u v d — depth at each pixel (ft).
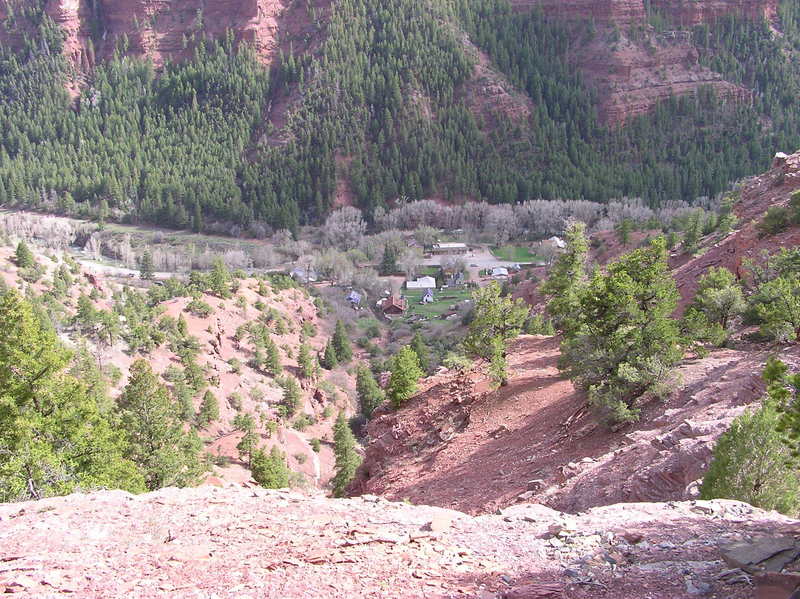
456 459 126.00
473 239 608.19
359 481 151.64
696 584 38.96
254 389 316.60
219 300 387.96
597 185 639.35
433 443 140.87
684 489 72.69
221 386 302.45
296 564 43.78
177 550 46.44
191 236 648.79
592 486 83.66
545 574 42.01
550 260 520.01
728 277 148.66
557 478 93.91
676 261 256.32
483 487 107.76
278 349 371.76
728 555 41.63
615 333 109.19
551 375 149.38
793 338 115.96
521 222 611.06
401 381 163.22
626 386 107.86
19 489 80.02
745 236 198.39
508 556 45.29
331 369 378.12
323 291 508.94
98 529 50.80
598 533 48.88
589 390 109.40
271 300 434.30
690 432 81.41
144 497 59.41
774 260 155.53
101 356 277.64
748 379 93.76
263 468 188.34
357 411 332.19
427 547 46.73
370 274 521.65
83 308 296.10
